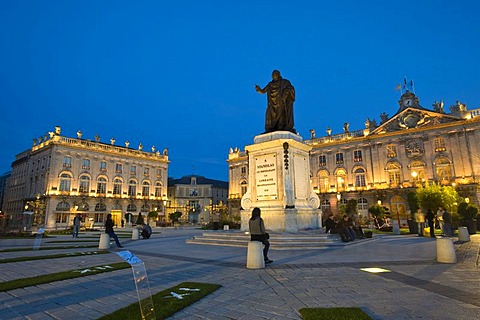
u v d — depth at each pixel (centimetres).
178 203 7338
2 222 3531
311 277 604
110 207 5622
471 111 4234
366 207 4775
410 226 2033
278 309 413
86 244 1491
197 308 421
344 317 362
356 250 1031
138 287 341
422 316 378
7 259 903
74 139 5388
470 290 500
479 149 4094
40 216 4897
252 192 1344
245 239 1203
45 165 5266
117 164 5853
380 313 390
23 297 491
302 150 1376
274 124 1400
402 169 4588
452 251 770
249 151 1384
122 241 1669
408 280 573
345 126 5269
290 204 1229
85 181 5381
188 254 991
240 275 632
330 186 5159
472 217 2052
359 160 4994
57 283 585
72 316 402
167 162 6700
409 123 4681
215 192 7594
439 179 4294
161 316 375
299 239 1099
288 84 1424
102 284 575
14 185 6359
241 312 403
